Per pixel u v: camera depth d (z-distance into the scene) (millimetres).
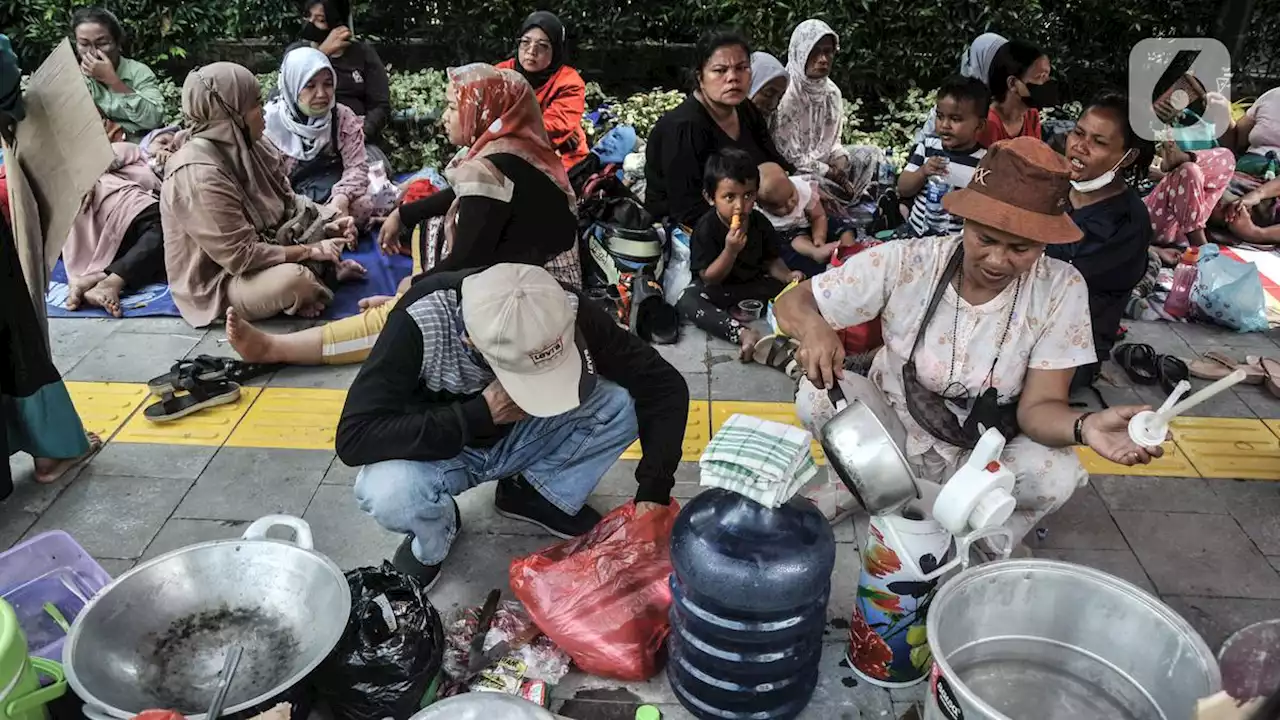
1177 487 3262
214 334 4180
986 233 2227
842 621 2641
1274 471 3352
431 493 2529
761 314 4305
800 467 2127
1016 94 5066
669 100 6512
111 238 4488
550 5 7062
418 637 2199
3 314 2852
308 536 2402
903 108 7059
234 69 4008
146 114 5352
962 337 2518
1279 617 2707
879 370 2771
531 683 2350
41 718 2035
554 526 2971
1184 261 4637
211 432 3484
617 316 4238
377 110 5773
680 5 7082
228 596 2371
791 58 5160
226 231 4016
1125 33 7117
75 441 3160
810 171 5195
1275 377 3828
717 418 3660
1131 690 2086
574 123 5312
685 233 4484
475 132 3273
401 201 4992
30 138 2867
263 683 2178
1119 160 3283
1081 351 2467
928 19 6812
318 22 5594
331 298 4367
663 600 2443
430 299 2391
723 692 2264
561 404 2297
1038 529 3027
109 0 6598
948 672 1801
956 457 2664
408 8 7164
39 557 2500
